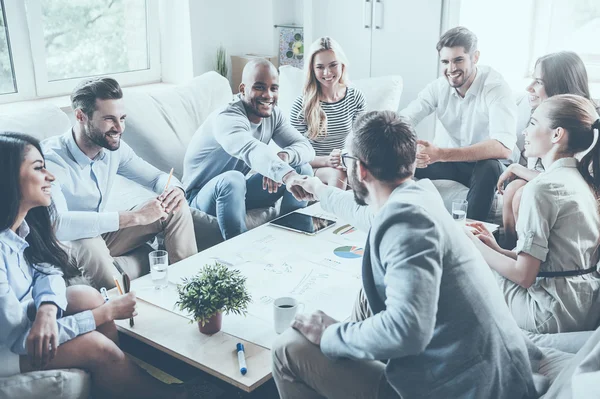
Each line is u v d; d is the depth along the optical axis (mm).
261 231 2676
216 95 3604
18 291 1875
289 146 3150
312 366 1610
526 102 3590
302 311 1994
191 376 2086
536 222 2047
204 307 1874
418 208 1450
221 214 2957
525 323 2121
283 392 1697
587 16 4172
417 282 1393
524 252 2068
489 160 3217
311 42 4555
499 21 4113
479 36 4094
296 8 4652
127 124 3170
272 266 2332
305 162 3170
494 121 3277
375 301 1568
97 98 2441
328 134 3535
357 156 1579
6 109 3420
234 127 2934
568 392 1471
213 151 3111
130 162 2795
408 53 4270
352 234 2625
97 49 3971
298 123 3520
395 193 1547
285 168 2746
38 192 1881
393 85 3852
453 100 3504
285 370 1660
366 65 4457
